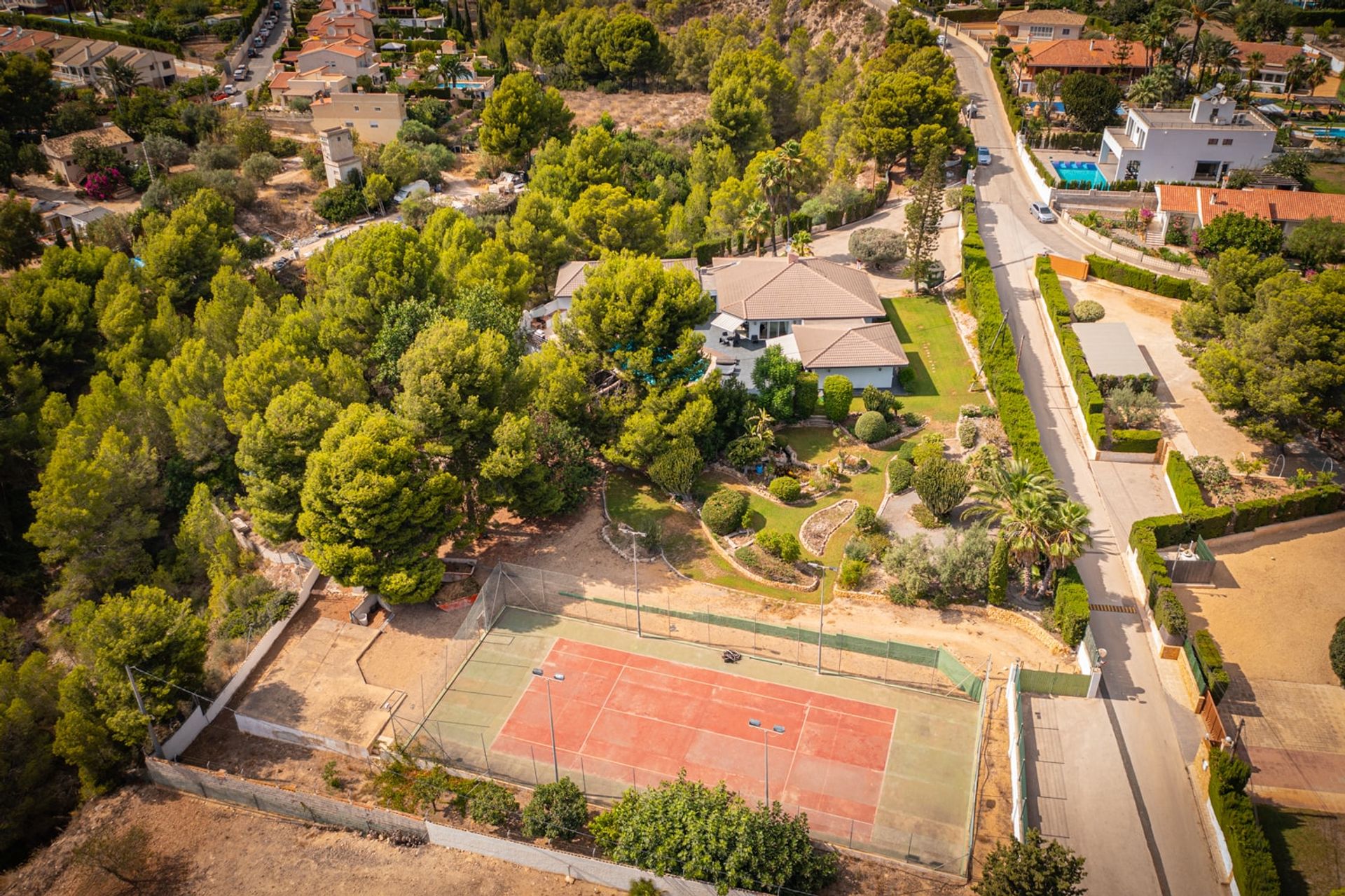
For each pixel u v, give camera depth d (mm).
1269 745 63062
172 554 88250
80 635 69375
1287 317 80875
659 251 133125
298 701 69875
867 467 92000
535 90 162125
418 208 140750
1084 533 73938
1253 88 168750
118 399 94250
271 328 99750
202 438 91438
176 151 150625
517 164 161375
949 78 165625
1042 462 84625
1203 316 93688
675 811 55938
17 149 148375
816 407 98562
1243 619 73125
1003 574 72000
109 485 85250
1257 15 191750
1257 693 66938
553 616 76812
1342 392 80125
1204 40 164125
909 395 102250
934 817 59031
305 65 182000
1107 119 155125
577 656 72938
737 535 83438
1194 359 92250
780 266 116625
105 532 85375
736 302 112438
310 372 90000
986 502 77562
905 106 145625
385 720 67938
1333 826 57469
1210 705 63156
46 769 65688
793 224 139500
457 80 187000
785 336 109062
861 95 163750
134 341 102812
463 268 110312
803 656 71688
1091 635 68062
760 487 90062
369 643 74688
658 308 88625
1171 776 60906
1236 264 93562
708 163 158500
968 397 101000
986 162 151750
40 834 65562
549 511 83625
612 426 93188
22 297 104188
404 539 74062
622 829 56438
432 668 72188
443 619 76562
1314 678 68000
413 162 152000
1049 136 155875
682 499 88938
